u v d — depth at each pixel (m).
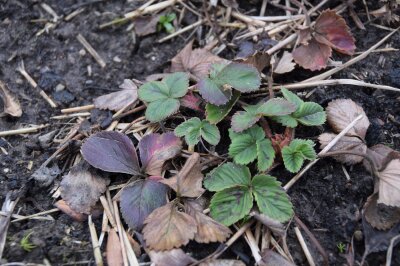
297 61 0.56
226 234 0.45
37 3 0.64
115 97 0.56
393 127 0.53
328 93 0.54
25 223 0.49
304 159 0.50
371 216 0.47
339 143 0.51
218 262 0.45
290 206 0.46
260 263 0.45
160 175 0.48
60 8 0.64
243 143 0.48
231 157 0.49
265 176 0.47
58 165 0.52
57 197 0.50
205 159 0.50
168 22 0.62
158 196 0.47
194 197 0.48
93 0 0.64
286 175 0.50
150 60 0.60
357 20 0.60
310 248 0.47
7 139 0.55
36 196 0.50
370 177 0.49
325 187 0.49
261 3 0.62
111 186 0.50
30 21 0.63
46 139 0.54
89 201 0.49
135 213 0.47
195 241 0.46
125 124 0.54
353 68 0.56
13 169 0.52
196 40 0.60
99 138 0.50
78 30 0.62
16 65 0.60
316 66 0.55
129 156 0.50
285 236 0.47
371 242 0.47
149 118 0.51
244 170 0.48
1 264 0.45
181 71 0.57
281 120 0.50
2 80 0.59
